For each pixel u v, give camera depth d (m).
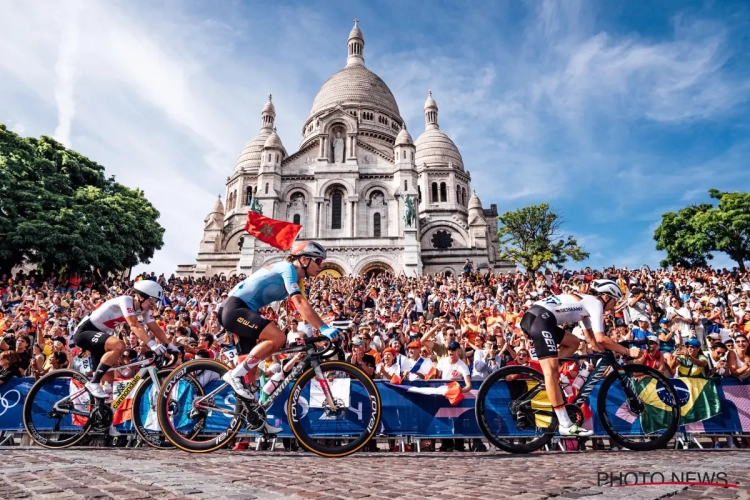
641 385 7.51
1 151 38.03
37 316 17.80
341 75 81.56
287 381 6.01
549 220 51.03
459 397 8.60
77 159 45.03
